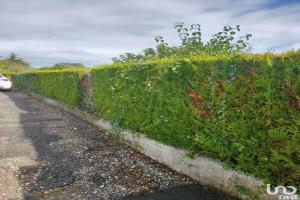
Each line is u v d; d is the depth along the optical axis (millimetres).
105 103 10383
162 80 6840
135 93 8164
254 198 4738
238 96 4973
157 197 5270
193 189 5562
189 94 5875
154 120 7180
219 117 5316
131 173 6453
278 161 4336
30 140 9375
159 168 6727
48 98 20000
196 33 10102
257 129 4672
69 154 7875
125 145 8633
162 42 10109
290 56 4324
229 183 5195
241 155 4816
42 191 5645
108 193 5496
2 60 78500
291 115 4180
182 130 6176
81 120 12906
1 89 28781
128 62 9156
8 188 5754
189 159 6102
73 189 5715
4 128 11156
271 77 4465
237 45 9414
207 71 5652
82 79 13320
